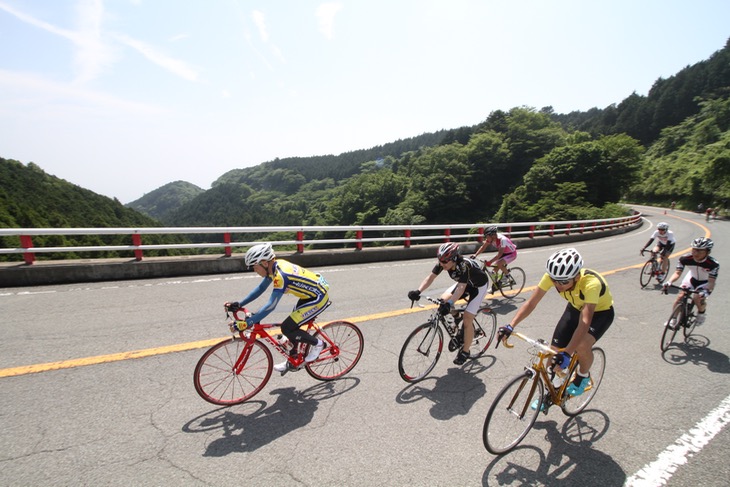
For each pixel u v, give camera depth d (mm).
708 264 4617
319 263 9391
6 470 2355
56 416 2900
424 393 3508
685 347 4703
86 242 46438
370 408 3227
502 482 2432
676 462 2664
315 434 2854
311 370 3652
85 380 3424
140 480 2338
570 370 3012
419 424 3020
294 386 3559
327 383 3641
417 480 2422
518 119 65062
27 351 3930
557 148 50000
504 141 64562
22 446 2568
